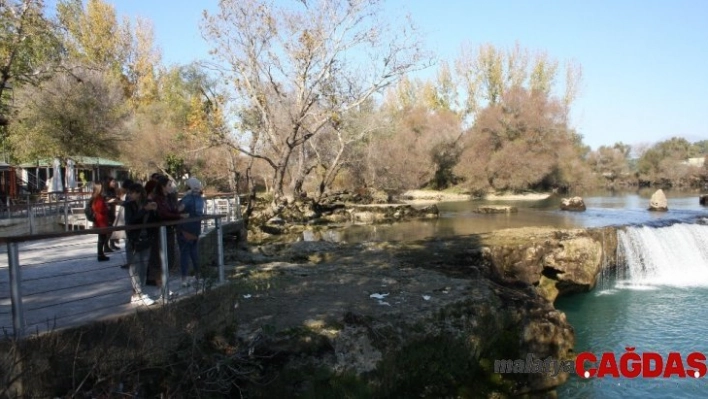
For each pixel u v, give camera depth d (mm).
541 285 14930
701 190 58031
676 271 17953
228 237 16391
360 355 7020
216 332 6625
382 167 38531
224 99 22953
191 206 7250
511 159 46312
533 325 9250
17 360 4566
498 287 10508
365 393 6816
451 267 12742
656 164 67250
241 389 6223
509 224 22547
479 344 8422
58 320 5312
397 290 9531
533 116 48062
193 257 7430
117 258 9711
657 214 26219
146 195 7230
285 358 6672
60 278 7832
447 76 62000
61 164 29844
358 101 21688
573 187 54188
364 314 7895
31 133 24078
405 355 7488
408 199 44062
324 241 16922
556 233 16453
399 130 46844
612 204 35469
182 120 40969
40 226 15180
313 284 9961
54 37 17109
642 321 12891
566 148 51125
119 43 43969
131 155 35875
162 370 5754
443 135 51469
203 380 5930
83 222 15031
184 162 36656
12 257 4621
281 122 23531
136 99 46531
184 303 6152
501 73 57594
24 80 17781
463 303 8781
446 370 7914
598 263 15703
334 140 31219
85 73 27234
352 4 20453
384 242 16141
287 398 6336
